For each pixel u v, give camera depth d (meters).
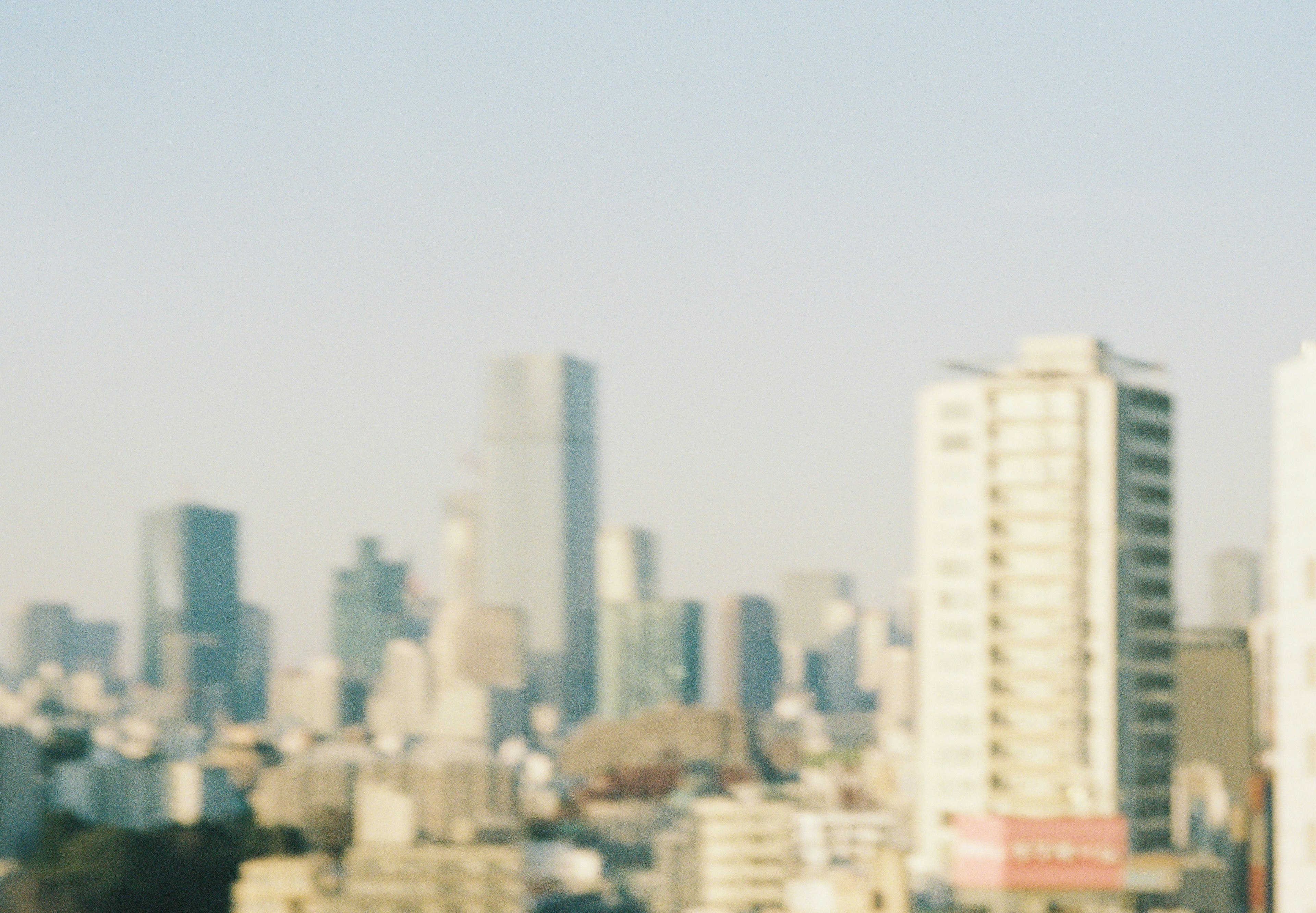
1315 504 101.12
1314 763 100.94
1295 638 102.38
